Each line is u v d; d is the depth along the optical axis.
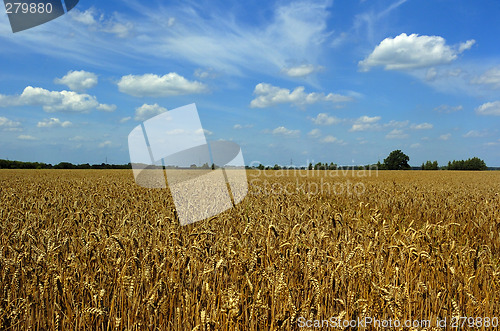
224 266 4.81
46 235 6.16
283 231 6.76
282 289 4.14
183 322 4.11
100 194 14.45
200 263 5.04
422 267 5.43
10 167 83.38
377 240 6.13
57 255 5.31
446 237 7.09
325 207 10.09
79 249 5.98
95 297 3.99
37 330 4.08
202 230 5.79
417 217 11.91
